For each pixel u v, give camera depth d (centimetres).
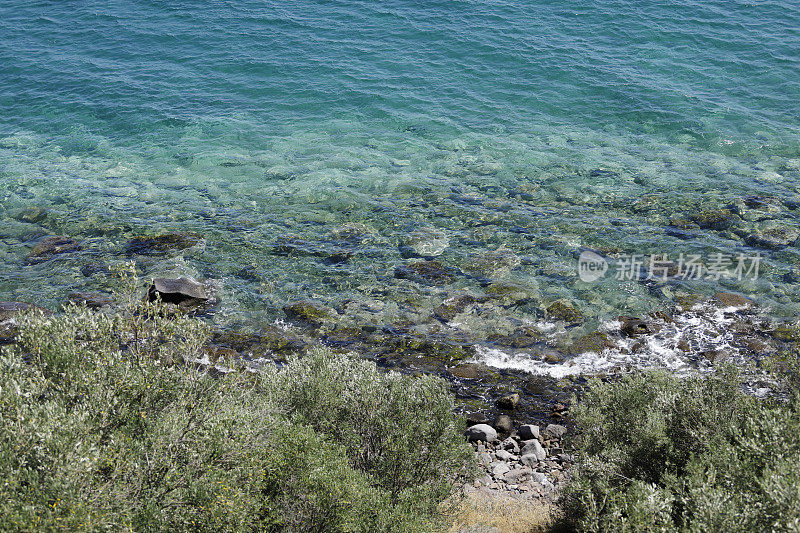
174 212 2666
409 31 4578
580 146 3244
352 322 1967
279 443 957
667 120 3472
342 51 4319
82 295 2044
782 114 3491
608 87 3825
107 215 2625
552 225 2538
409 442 1096
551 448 1488
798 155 3072
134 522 748
